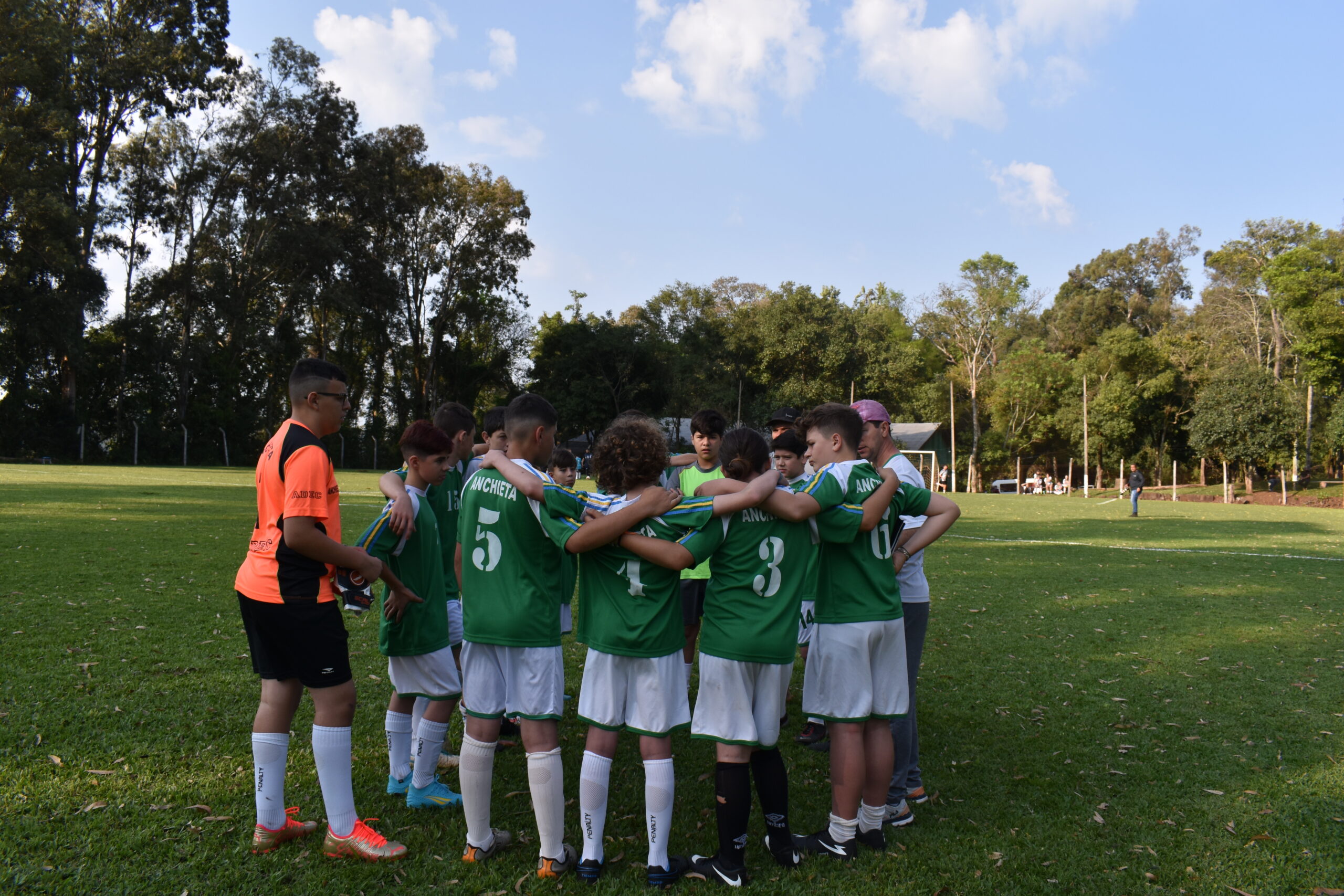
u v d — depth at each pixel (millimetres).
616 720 3100
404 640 3520
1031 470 58812
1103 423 49656
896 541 3586
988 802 3879
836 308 51469
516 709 3129
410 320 51188
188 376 43344
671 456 5230
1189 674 6160
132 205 41562
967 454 59219
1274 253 51562
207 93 41281
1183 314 69812
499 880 3016
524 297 53969
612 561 3082
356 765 4102
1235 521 23031
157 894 2807
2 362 35469
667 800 3061
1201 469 53062
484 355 55344
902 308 76688
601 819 3064
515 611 3098
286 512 2996
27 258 33906
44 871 2873
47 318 34656
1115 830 3590
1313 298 35594
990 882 3105
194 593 7672
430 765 3641
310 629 3100
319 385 3191
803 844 3363
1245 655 6750
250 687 5012
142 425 41500
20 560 9031
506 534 3156
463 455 4457
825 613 3285
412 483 3602
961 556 13281
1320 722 5078
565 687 5641
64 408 39281
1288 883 3150
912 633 3701
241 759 3965
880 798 3340
